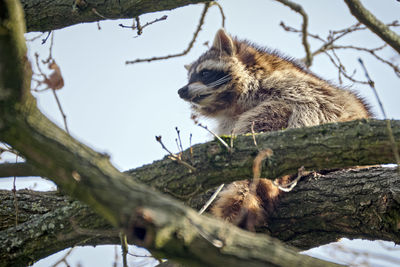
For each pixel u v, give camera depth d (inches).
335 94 450.0
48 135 203.2
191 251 189.0
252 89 484.7
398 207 306.5
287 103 442.6
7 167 247.4
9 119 198.8
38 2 374.3
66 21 376.5
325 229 334.0
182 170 293.3
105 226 296.8
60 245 307.4
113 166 207.3
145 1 355.6
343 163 275.6
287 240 340.8
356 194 325.4
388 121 243.0
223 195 342.6
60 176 200.8
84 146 207.8
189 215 193.8
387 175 325.7
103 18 372.2
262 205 341.4
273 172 283.7
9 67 192.5
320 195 337.1
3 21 185.6
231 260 192.7
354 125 276.1
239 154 286.7
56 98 236.4
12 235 310.8
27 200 370.3
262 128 433.1
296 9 273.7
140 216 180.7
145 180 296.4
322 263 205.0
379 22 281.9
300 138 281.9
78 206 305.6
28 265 311.4
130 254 313.9
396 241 311.1
